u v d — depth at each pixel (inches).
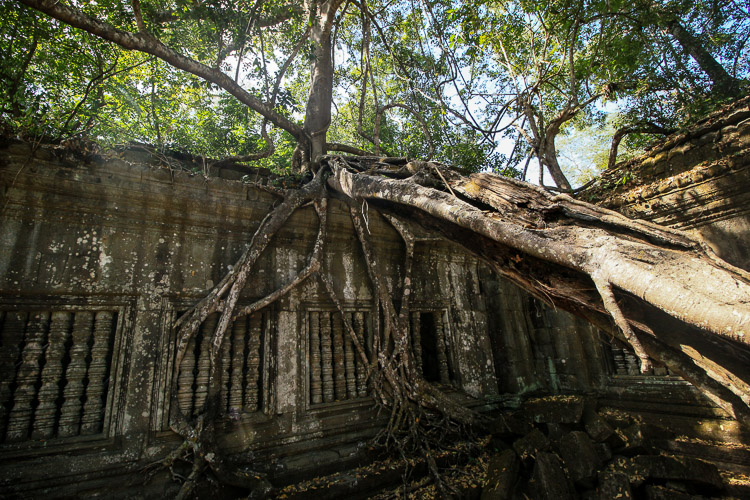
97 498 136.0
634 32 289.9
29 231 146.3
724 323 62.7
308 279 206.5
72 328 151.2
